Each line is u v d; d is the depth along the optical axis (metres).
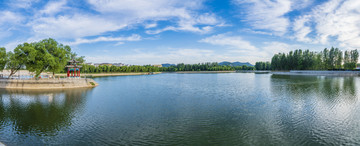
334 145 20.05
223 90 60.50
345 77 106.88
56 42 66.44
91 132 23.42
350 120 27.59
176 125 25.88
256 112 32.16
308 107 35.31
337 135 22.48
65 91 56.62
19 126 25.44
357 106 35.66
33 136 22.22
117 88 66.00
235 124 26.23
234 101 41.62
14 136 22.20
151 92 56.00
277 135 22.52
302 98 44.16
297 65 158.88
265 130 24.09
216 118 28.89
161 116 29.92
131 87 69.44
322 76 118.12
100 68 161.62
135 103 39.56
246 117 29.39
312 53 154.25
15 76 73.25
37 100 42.22
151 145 20.02
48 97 46.09
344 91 53.78
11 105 37.19
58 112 32.16
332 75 120.62
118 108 35.06
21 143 20.47
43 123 26.64
